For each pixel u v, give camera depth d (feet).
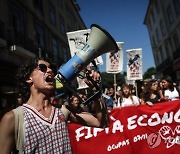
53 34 78.07
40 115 5.73
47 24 72.43
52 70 6.59
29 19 59.41
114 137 15.44
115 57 24.89
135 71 26.45
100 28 6.92
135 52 26.45
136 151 15.47
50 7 77.92
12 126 5.45
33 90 6.13
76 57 6.97
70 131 15.34
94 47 6.99
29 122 5.55
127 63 26.66
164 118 15.79
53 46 77.30
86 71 6.86
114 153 15.35
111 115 15.66
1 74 43.29
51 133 5.64
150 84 22.35
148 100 21.84
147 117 15.79
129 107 15.78
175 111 15.81
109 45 7.13
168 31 106.11
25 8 57.62
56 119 5.90
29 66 6.23
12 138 5.47
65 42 92.58
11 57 48.49
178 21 91.30
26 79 6.22
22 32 54.90
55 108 6.17
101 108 6.75
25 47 53.62
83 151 15.29
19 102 17.81
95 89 6.76
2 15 46.78
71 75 6.85
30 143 5.42
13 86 47.34
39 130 5.54
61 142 5.70
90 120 6.64
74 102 17.90
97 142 15.35
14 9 52.06
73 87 6.97
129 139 15.55
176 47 99.71
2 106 42.75
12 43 47.42
